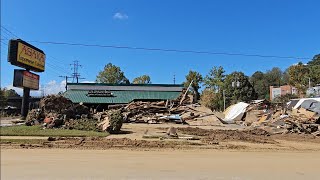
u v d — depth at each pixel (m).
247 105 54.56
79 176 10.62
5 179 10.09
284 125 34.59
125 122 41.31
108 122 27.77
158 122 41.81
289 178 11.14
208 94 85.81
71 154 15.34
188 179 10.63
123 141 20.84
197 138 24.16
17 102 100.69
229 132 30.94
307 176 11.49
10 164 12.33
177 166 12.73
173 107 50.12
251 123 44.19
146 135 25.66
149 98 66.31
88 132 26.66
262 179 10.91
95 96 65.81
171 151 17.36
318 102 46.19
